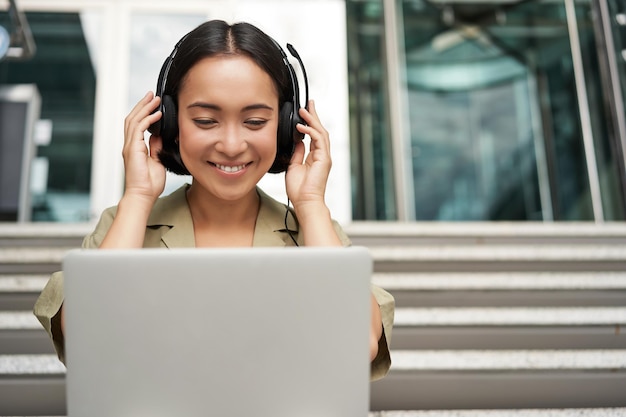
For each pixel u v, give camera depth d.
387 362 1.07
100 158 4.45
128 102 4.59
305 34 4.66
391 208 4.50
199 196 1.12
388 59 4.76
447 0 5.33
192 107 0.99
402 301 2.00
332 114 4.53
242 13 4.68
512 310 1.89
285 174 1.13
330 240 1.04
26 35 3.63
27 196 4.16
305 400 0.76
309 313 0.76
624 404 1.59
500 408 1.56
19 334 1.73
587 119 4.10
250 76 0.99
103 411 0.75
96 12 4.81
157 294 0.75
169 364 0.75
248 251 0.76
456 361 1.67
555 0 4.75
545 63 4.84
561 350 1.70
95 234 1.09
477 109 5.08
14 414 1.51
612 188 3.73
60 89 4.71
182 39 1.07
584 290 2.09
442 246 2.38
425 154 4.91
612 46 3.37
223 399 0.76
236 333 0.76
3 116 4.25
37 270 2.16
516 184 4.89
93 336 0.75
